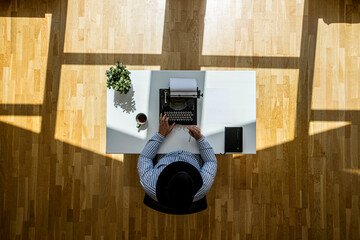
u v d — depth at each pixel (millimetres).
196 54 3326
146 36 3326
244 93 2375
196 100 2328
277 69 3334
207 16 3342
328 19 3354
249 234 3234
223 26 3342
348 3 3354
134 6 3328
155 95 2354
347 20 3354
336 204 3258
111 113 2334
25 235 3207
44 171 3246
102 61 3307
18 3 3326
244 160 3279
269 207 3248
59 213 3221
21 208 3221
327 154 3297
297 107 3322
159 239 3221
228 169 3270
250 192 3256
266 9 3350
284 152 3291
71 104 3287
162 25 3328
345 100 3332
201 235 3232
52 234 3211
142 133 2338
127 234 3221
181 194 1520
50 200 3229
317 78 3338
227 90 2371
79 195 3232
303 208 3250
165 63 3320
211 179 2006
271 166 3281
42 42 3318
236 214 3246
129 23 3326
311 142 3301
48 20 3324
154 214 3238
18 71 3299
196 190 1794
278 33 3346
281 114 3312
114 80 2275
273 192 3260
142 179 1986
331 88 3336
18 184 3234
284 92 3324
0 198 3223
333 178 3275
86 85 3297
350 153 3299
